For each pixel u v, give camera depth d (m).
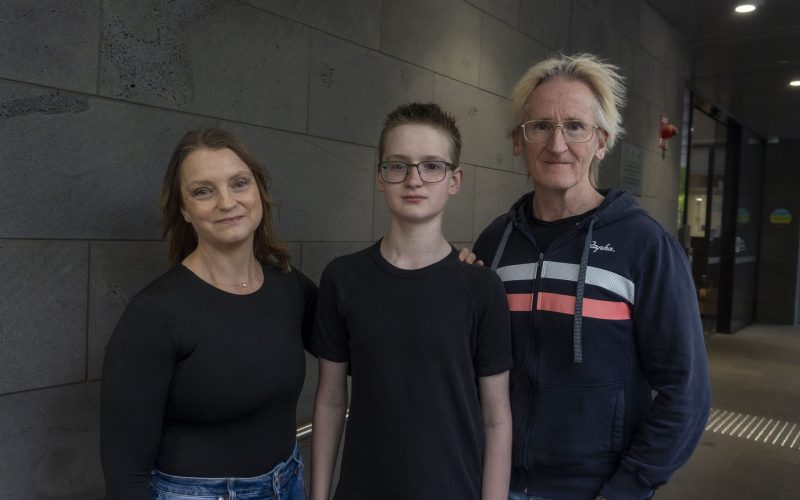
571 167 1.36
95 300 1.59
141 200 1.68
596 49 4.28
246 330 1.27
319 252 2.27
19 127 1.41
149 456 1.17
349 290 1.28
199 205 1.25
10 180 1.40
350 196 2.40
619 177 4.71
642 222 1.32
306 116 2.18
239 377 1.23
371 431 1.23
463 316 1.23
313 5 2.17
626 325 1.29
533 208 1.53
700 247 7.48
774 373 5.79
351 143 2.38
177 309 1.19
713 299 8.20
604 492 1.27
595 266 1.31
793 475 3.33
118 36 1.59
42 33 1.44
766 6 4.57
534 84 1.42
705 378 1.25
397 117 1.27
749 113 7.81
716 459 3.54
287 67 2.09
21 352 1.45
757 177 9.61
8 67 1.38
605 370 1.30
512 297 1.42
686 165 6.44
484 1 3.15
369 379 1.23
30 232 1.45
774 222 9.78
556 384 1.33
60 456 1.54
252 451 1.28
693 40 5.66
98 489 1.63
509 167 3.48
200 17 1.79
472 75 3.09
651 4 5.02
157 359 1.16
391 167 1.26
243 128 1.95
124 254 1.65
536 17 3.60
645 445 1.23
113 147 1.60
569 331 1.32
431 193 1.24
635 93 4.93
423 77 2.75
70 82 1.50
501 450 1.27
